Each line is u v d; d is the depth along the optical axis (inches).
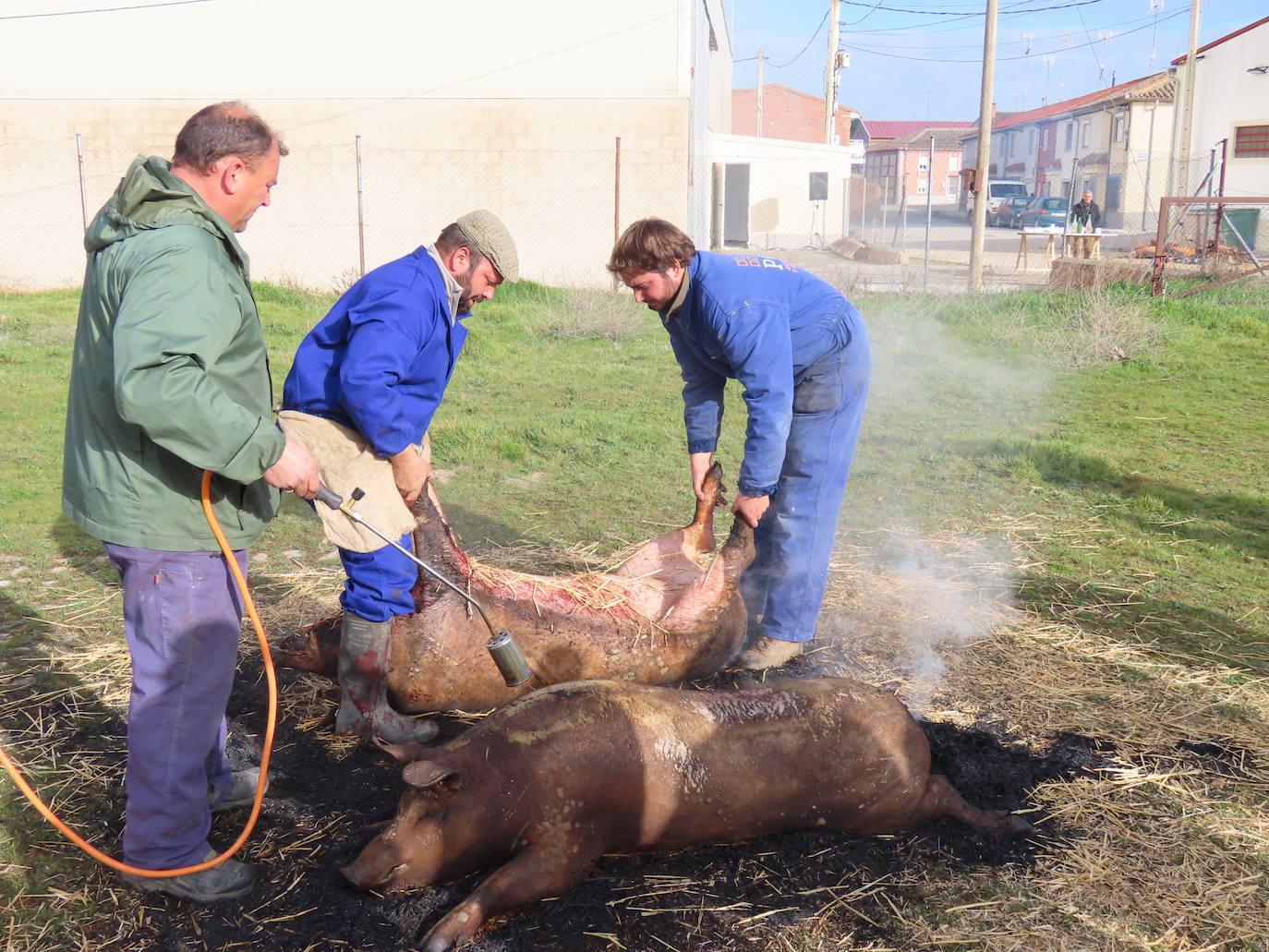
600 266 813.2
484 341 525.3
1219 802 142.7
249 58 784.3
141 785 117.6
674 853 131.8
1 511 265.9
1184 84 1277.1
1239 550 248.8
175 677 116.1
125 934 116.4
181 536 114.0
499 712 128.1
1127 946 115.5
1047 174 2297.0
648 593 177.5
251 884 124.0
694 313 168.1
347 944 114.9
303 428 142.5
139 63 780.6
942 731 160.4
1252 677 181.5
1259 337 536.1
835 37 1451.8
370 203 807.1
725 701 134.6
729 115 1686.8
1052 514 277.0
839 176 1352.1
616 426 362.0
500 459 324.5
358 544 144.6
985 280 877.2
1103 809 141.4
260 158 114.9
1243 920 119.8
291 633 194.4
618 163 749.3
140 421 102.4
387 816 138.0
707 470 190.7
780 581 184.1
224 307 108.3
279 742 157.0
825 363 176.2
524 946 114.0
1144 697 173.8
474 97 792.3
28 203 795.4
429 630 154.0
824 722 132.7
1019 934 117.2
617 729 125.6
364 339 137.6
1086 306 551.2
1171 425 375.6
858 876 127.0
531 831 120.9
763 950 114.8
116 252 108.0
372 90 790.5
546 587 169.2
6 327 536.7
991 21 702.5
